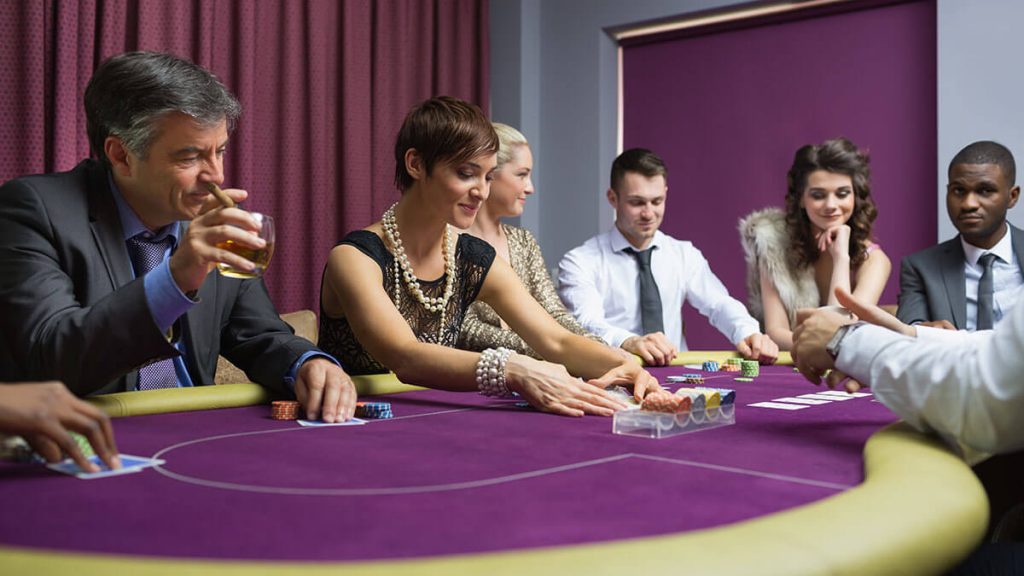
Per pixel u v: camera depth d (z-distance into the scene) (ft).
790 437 4.32
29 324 5.01
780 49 16.61
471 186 6.84
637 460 3.68
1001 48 13.97
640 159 12.48
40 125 11.32
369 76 16.19
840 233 11.31
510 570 1.91
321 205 15.19
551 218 18.79
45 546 2.36
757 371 7.77
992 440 3.55
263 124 14.60
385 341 6.19
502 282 7.35
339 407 4.91
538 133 18.88
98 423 3.33
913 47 15.31
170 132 5.57
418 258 7.13
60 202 5.75
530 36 18.71
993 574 3.79
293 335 6.30
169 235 6.40
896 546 2.29
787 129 16.58
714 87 17.37
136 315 4.64
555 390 5.30
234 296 6.65
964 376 3.55
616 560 1.98
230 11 13.97
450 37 17.85
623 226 12.94
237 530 2.53
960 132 14.29
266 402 5.64
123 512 2.72
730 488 3.13
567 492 3.06
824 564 2.10
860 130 15.87
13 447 3.43
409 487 3.13
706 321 17.42
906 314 10.88
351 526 2.58
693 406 4.56
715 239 17.43
